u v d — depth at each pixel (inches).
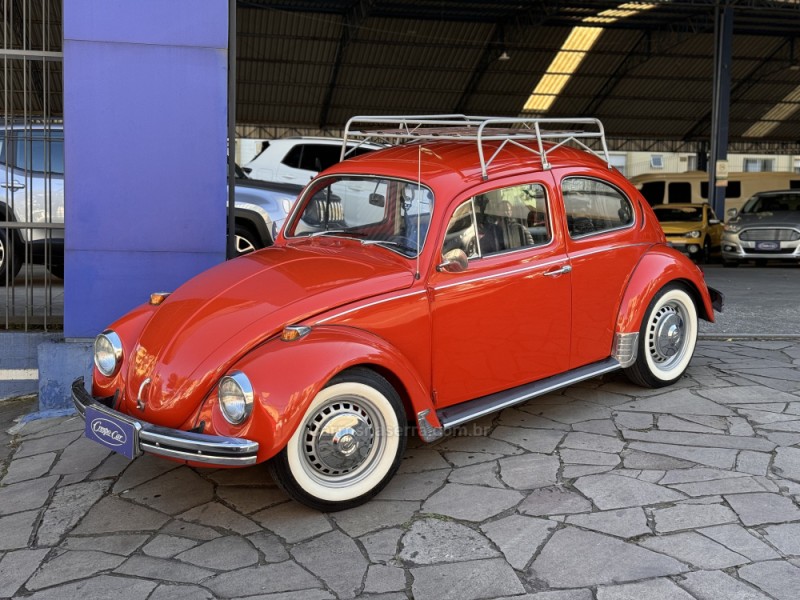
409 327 152.7
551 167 183.0
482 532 132.9
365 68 966.4
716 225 740.0
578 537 129.2
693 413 189.3
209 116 208.4
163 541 133.9
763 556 121.0
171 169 208.5
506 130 191.5
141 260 209.8
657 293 202.8
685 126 1257.4
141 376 144.9
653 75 1054.4
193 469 166.2
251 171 429.1
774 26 936.3
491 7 836.0
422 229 159.6
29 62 215.0
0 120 300.7
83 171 204.1
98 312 209.5
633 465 157.9
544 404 199.6
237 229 349.1
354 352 136.8
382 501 147.0
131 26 201.9
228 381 129.8
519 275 170.2
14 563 128.0
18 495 155.9
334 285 149.1
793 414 187.2
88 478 162.9
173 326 148.2
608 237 193.3
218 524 139.8
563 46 952.9
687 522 132.9
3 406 219.0
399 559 125.1
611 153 1341.0
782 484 147.1
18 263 315.9
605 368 191.2
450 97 1069.1
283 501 148.9
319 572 121.8
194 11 204.5
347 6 821.9
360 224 174.7
